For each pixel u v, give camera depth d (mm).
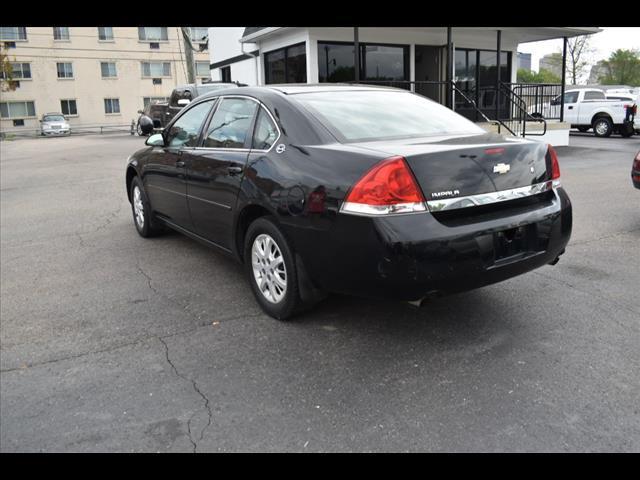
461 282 3178
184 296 4520
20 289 4828
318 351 3504
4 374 3318
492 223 3279
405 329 3785
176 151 5113
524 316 3947
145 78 49438
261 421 2799
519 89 18594
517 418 2766
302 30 15070
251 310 4184
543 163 3672
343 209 3201
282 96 4070
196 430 2742
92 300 4496
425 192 3115
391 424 2750
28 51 44938
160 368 3346
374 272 3115
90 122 47875
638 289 4422
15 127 45438
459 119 4375
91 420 2844
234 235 4242
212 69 23219
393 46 16172
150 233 6316
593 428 2674
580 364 3262
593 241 5863
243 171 4008
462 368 3252
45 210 8492
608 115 20953
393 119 4027
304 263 3568
